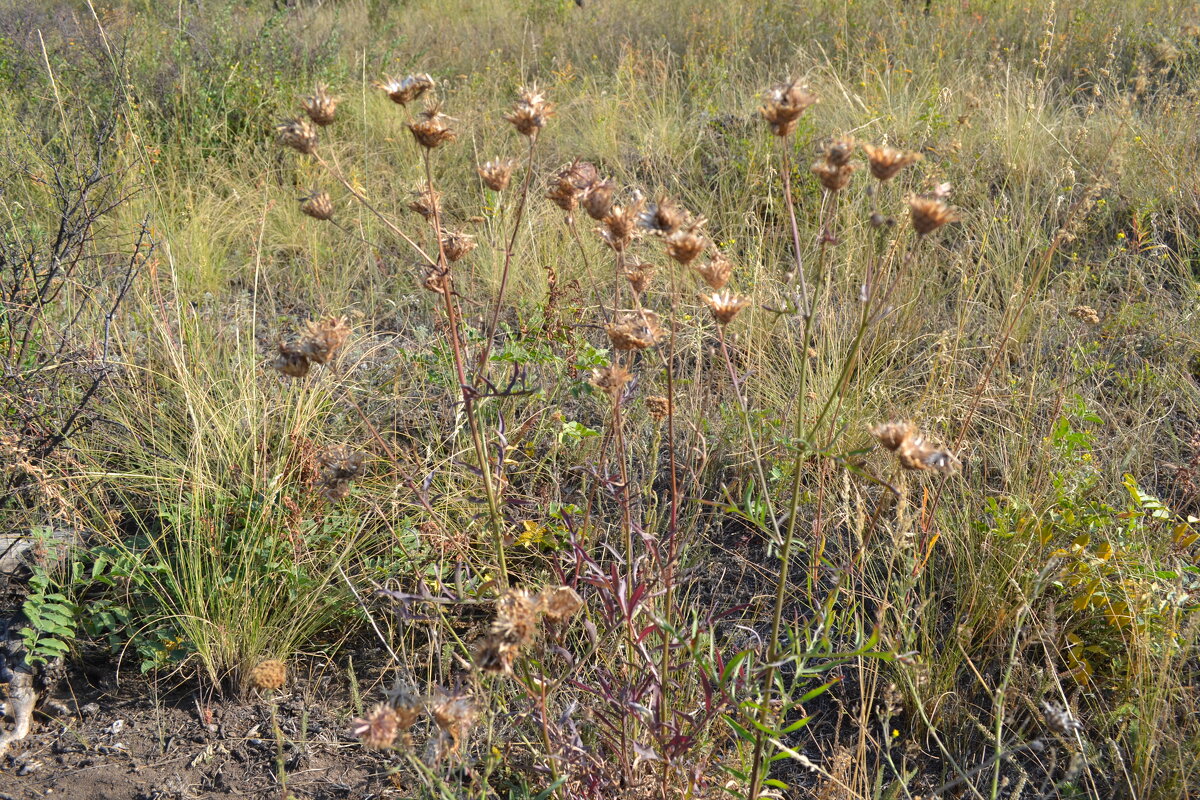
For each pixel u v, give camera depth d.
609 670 2.17
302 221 5.14
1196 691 2.46
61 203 4.39
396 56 7.90
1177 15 7.43
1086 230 4.49
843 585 2.62
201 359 3.66
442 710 1.67
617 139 6.05
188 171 5.61
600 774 2.09
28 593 2.91
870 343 3.66
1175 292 4.16
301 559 2.84
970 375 3.61
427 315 4.46
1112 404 3.53
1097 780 2.31
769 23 7.86
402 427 3.56
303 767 2.47
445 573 2.69
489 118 6.28
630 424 3.34
